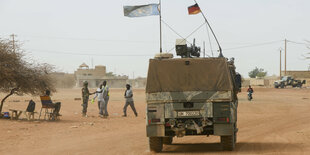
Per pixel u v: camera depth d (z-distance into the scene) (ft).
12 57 86.22
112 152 48.39
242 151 48.60
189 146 54.95
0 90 89.61
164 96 48.98
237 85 55.21
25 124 77.10
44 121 84.48
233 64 55.93
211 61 49.75
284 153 46.42
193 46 56.75
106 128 76.79
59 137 62.23
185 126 47.96
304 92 290.35
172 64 50.16
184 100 48.52
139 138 62.64
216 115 48.11
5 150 48.73
